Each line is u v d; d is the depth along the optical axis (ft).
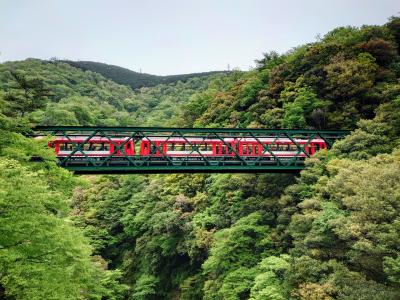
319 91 148.97
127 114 403.54
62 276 43.62
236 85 211.00
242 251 94.68
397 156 79.05
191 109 237.86
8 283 40.29
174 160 105.70
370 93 133.39
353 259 58.95
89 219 155.12
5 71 383.45
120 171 96.89
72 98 366.43
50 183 63.87
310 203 80.38
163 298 128.57
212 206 122.62
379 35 163.63
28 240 41.34
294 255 73.31
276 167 106.22
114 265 150.61
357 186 66.69
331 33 210.79
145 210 143.64
